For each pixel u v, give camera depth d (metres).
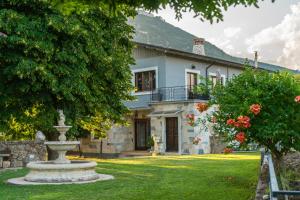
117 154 30.11
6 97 17.59
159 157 23.50
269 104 9.81
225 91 10.60
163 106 28.95
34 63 16.50
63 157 14.40
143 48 30.92
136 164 19.03
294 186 9.61
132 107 31.20
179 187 11.60
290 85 9.73
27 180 13.53
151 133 29.42
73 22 16.94
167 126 28.95
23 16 16.84
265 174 9.46
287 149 10.02
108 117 20.97
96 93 19.11
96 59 18.72
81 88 17.59
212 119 10.71
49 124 18.09
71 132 18.61
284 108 9.79
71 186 12.28
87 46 17.97
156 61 30.20
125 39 21.11
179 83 30.59
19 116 18.30
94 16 18.77
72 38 17.47
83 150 32.16
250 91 9.89
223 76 34.53
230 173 14.47
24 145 20.00
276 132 9.51
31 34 16.61
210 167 16.75
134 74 31.47
